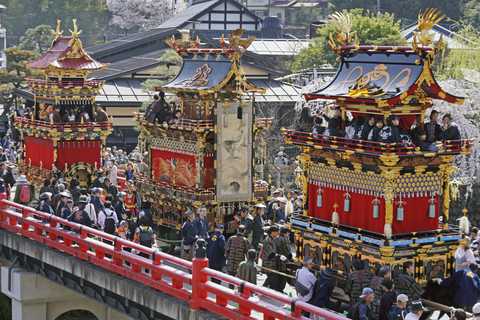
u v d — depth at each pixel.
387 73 41.84
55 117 70.88
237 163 55.78
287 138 45.19
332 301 41.22
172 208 57.12
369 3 147.50
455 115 74.44
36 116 74.31
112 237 46.94
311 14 196.62
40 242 54.53
